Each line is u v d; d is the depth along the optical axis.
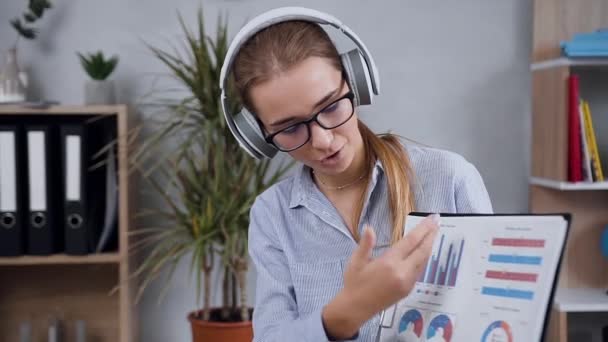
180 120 2.23
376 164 1.13
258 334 1.09
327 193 1.18
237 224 2.20
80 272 2.51
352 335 0.84
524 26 2.54
